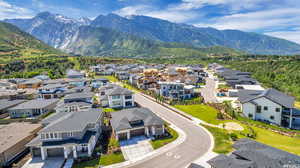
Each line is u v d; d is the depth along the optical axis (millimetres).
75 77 120375
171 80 103188
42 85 96875
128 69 145375
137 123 44594
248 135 42094
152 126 43750
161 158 34406
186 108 63469
